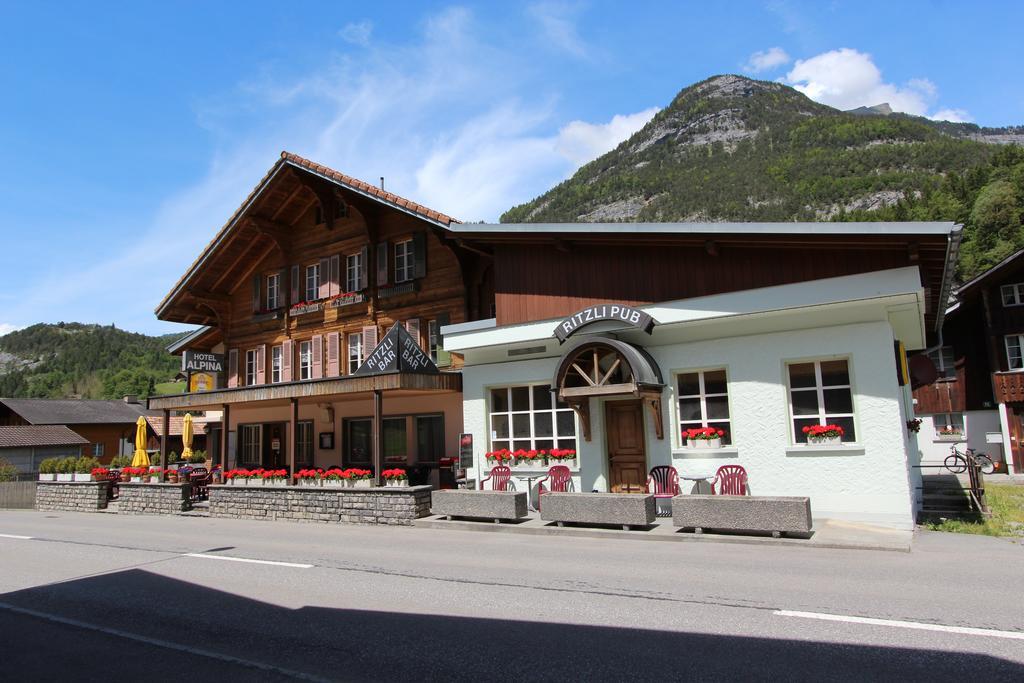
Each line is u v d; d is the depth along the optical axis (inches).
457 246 732.7
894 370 433.4
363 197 797.2
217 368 938.1
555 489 545.0
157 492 721.6
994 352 1042.1
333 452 805.9
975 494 529.3
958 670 186.5
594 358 514.6
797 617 238.5
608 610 256.2
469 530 486.3
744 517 393.1
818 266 458.6
